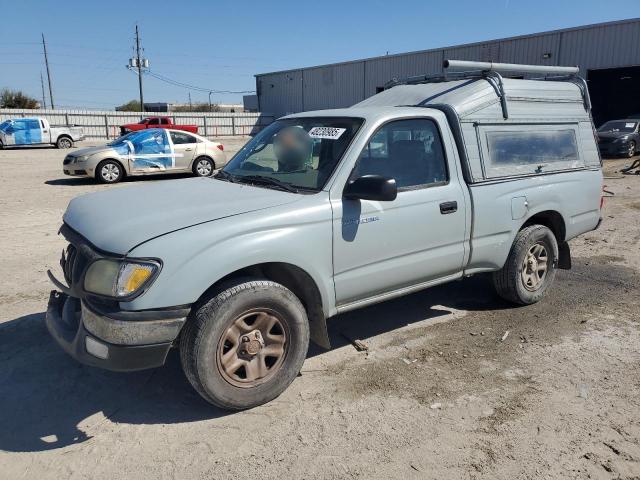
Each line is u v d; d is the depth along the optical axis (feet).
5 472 9.57
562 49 93.35
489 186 15.16
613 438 10.50
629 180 48.19
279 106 168.55
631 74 96.32
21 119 96.53
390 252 13.19
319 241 11.90
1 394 12.12
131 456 10.02
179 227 10.58
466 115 14.96
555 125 17.38
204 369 10.63
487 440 10.47
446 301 18.06
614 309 17.30
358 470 9.63
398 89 17.22
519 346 14.61
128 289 9.98
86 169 47.39
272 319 11.47
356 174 12.66
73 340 10.90
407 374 13.09
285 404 11.76
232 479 9.41
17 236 26.53
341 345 14.78
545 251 17.39
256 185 13.39
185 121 152.35
